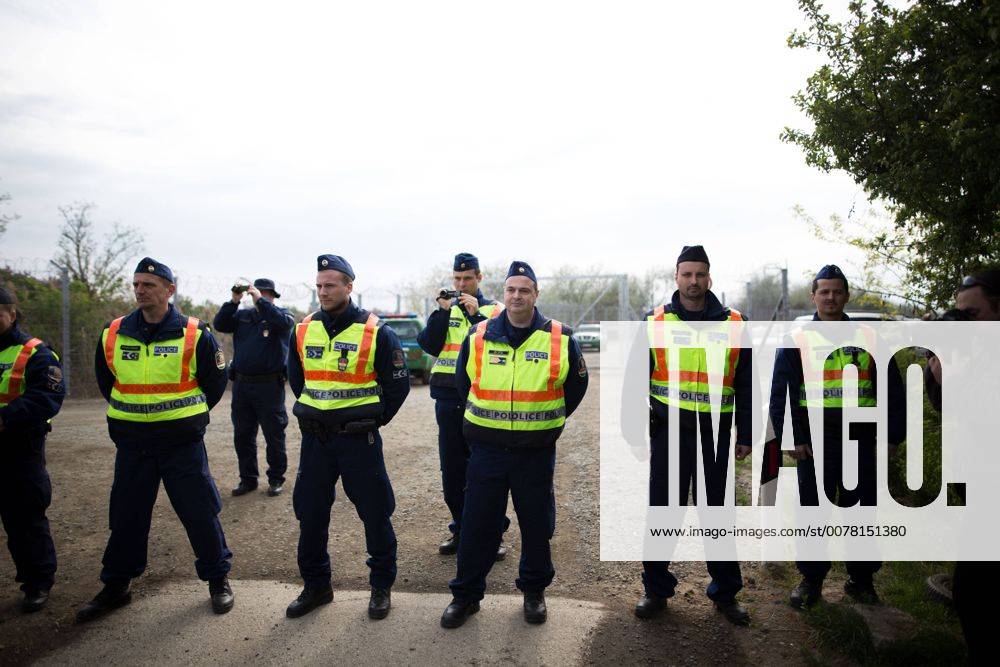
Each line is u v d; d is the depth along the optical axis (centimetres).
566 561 432
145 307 358
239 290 577
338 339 360
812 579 354
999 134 303
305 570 359
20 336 373
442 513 540
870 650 302
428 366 1479
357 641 327
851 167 426
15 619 359
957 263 414
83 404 1202
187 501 358
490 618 349
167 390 355
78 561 443
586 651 316
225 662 311
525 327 353
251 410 591
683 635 331
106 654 320
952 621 331
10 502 363
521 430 338
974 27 330
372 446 358
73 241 1638
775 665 303
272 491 590
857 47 401
